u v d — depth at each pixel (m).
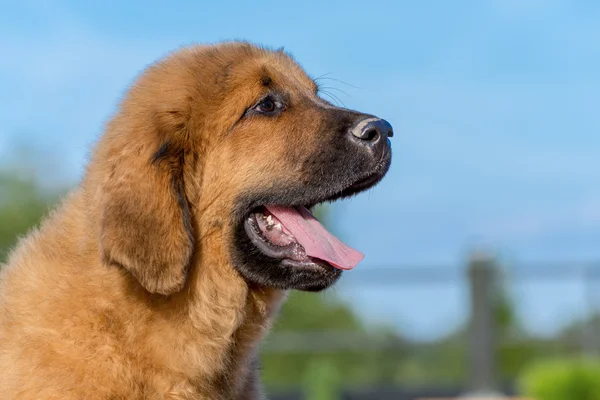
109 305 4.74
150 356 4.84
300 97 5.62
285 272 5.35
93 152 5.22
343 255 5.40
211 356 5.10
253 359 5.66
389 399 16.58
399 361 18.25
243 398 5.45
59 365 4.59
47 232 5.19
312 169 5.41
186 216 5.00
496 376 15.27
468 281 15.51
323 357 18.89
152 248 4.82
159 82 5.39
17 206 31.86
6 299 4.92
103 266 4.78
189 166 5.16
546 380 12.84
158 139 5.02
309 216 5.59
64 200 5.43
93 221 4.86
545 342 17.36
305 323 26.53
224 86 5.39
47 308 4.73
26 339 4.67
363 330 21.52
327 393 14.13
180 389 4.95
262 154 5.37
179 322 4.95
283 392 18.44
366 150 5.47
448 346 17.94
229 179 5.29
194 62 5.54
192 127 5.21
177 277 4.84
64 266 4.89
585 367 12.85
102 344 4.69
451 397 16.42
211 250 5.23
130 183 4.88
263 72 5.52
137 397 4.77
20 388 4.55
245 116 5.40
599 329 16.31
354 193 5.65
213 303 5.15
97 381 4.64
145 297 4.82
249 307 5.41
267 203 5.38
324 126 5.47
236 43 5.93
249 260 5.30
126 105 5.34
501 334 17.47
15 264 5.07
